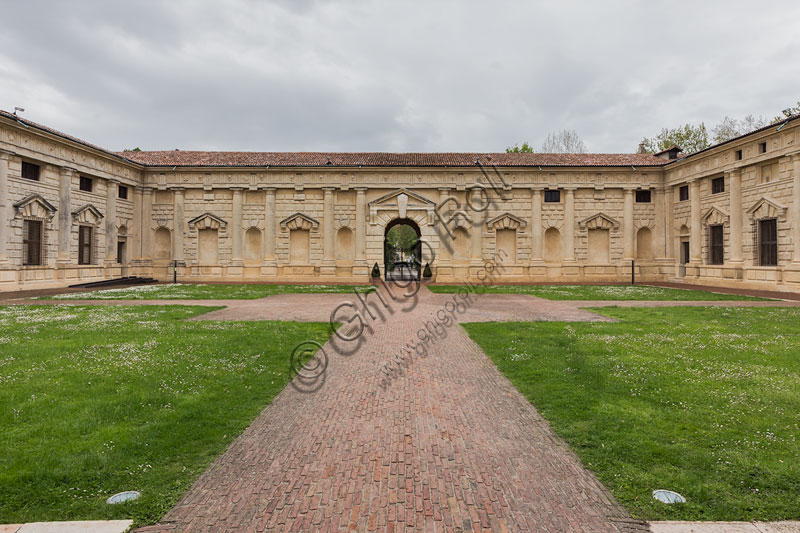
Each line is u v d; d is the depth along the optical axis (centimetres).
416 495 530
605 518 484
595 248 4303
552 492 536
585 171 4250
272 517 486
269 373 1005
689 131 5725
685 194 4016
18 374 931
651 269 4284
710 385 895
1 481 535
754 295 2777
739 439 657
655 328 1529
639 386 893
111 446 626
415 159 4394
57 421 700
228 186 4200
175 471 579
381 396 878
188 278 4206
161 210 4222
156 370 980
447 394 888
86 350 1140
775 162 3075
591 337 1369
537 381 947
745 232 3297
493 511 499
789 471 567
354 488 546
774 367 1015
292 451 642
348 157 4444
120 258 4038
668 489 536
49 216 3136
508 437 689
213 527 467
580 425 718
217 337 1342
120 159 3809
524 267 4272
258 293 2964
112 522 470
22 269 2933
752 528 461
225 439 674
